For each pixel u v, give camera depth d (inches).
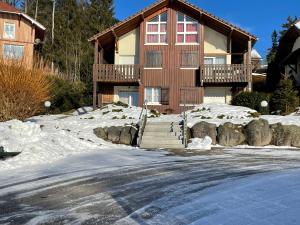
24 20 1566.2
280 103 1004.6
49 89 948.6
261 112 1008.9
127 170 462.0
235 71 1105.4
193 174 431.5
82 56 2001.7
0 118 787.4
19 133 626.5
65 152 591.2
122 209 299.0
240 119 830.5
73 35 2107.5
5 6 1567.4
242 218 266.8
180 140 733.9
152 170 461.1
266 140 753.6
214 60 1179.9
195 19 1159.6
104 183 392.2
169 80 1152.8
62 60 1962.4
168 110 1143.0
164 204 310.2
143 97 1157.7
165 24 1169.4
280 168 463.5
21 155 522.9
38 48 1793.8
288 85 1023.0
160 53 1162.6
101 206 308.7
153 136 759.7
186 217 273.9
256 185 362.3
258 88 1584.6
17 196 342.0
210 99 1165.7
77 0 2507.4
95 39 1141.1
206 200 316.8
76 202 321.4
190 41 1159.6
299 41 1325.0
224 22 1103.0
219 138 759.1
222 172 440.8
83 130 799.1
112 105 1053.8
